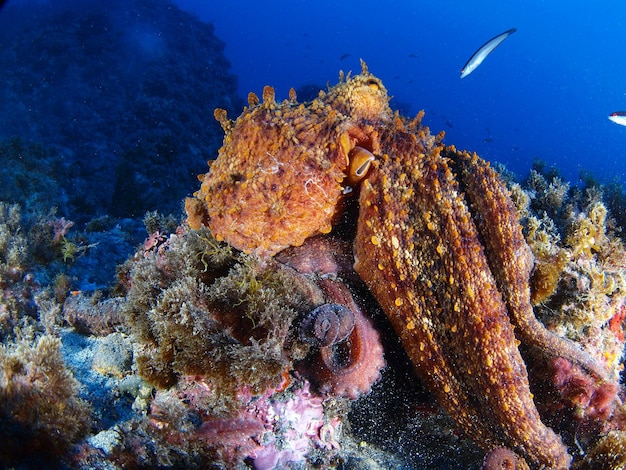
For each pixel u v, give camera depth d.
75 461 0.38
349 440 0.46
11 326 0.57
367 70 0.42
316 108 0.40
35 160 1.48
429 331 0.38
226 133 0.41
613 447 0.41
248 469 0.40
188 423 0.39
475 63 1.07
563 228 0.57
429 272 0.38
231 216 0.39
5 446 0.36
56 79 2.42
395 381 0.43
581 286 0.49
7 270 0.61
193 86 2.68
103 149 2.15
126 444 0.38
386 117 0.42
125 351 0.47
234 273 0.43
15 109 2.36
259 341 0.40
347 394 0.39
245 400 0.41
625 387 0.50
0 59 2.51
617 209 0.70
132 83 2.49
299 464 0.42
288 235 0.40
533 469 0.40
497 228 0.38
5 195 1.35
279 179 0.38
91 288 0.67
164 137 2.07
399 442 0.46
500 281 0.39
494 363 0.37
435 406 0.43
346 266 0.43
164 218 0.74
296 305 0.42
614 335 0.51
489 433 0.40
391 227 0.38
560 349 0.41
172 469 0.39
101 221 1.19
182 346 0.41
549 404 0.45
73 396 0.39
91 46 2.59
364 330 0.40
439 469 0.45
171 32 2.93
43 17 2.80
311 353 0.41
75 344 0.52
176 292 0.42
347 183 0.40
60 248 0.71
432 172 0.38
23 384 0.37
